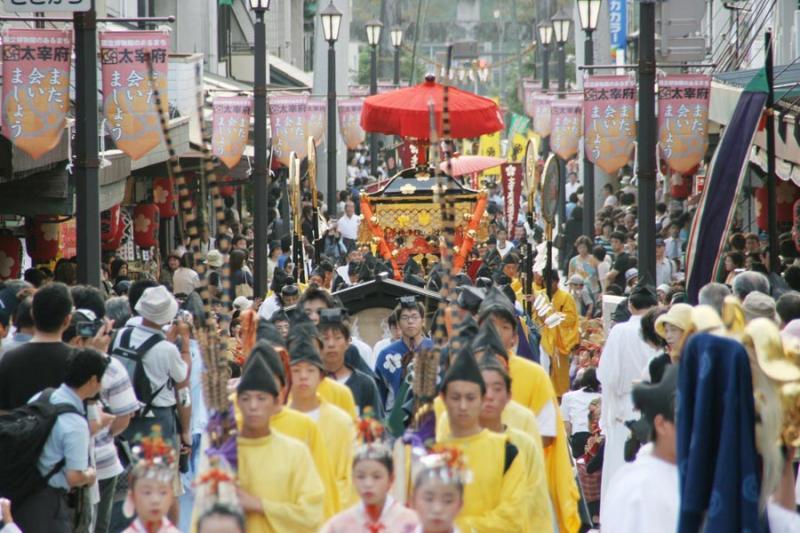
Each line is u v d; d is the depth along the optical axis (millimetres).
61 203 42219
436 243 50594
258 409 17500
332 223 69750
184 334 27844
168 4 101875
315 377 20031
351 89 112625
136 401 24875
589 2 70312
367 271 46781
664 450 15586
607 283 51531
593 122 49438
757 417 14422
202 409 28797
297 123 63906
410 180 51375
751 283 25469
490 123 52812
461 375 17984
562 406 33500
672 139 45500
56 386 23328
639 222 42031
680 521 14141
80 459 21906
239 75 121125
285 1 155750
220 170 73625
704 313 14641
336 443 19984
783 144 42656
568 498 22719
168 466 16734
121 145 37156
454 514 15469
